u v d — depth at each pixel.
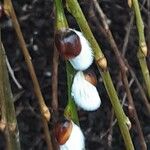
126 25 0.60
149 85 0.32
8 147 0.31
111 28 0.61
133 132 0.58
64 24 0.28
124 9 0.61
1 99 0.30
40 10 0.61
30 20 0.61
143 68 0.32
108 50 0.59
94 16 0.46
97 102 0.28
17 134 0.31
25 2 0.61
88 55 0.28
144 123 0.61
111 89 0.29
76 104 0.29
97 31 0.57
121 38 0.60
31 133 0.60
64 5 0.32
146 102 0.46
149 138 0.60
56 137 0.29
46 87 0.60
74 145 0.28
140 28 0.32
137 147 0.58
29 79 0.60
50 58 0.61
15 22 0.33
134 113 0.38
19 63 0.61
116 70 0.59
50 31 0.61
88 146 0.59
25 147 0.60
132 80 0.50
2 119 0.30
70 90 0.29
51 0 0.60
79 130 0.29
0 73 0.30
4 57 0.30
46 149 0.61
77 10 0.28
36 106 0.60
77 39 0.28
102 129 0.59
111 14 0.61
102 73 0.29
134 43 0.60
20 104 0.59
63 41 0.28
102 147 0.59
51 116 0.35
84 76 0.28
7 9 0.32
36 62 0.61
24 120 0.60
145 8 0.57
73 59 0.28
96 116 0.59
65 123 0.28
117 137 0.59
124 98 0.49
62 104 0.58
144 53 0.32
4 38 0.61
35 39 0.61
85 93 0.28
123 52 0.48
